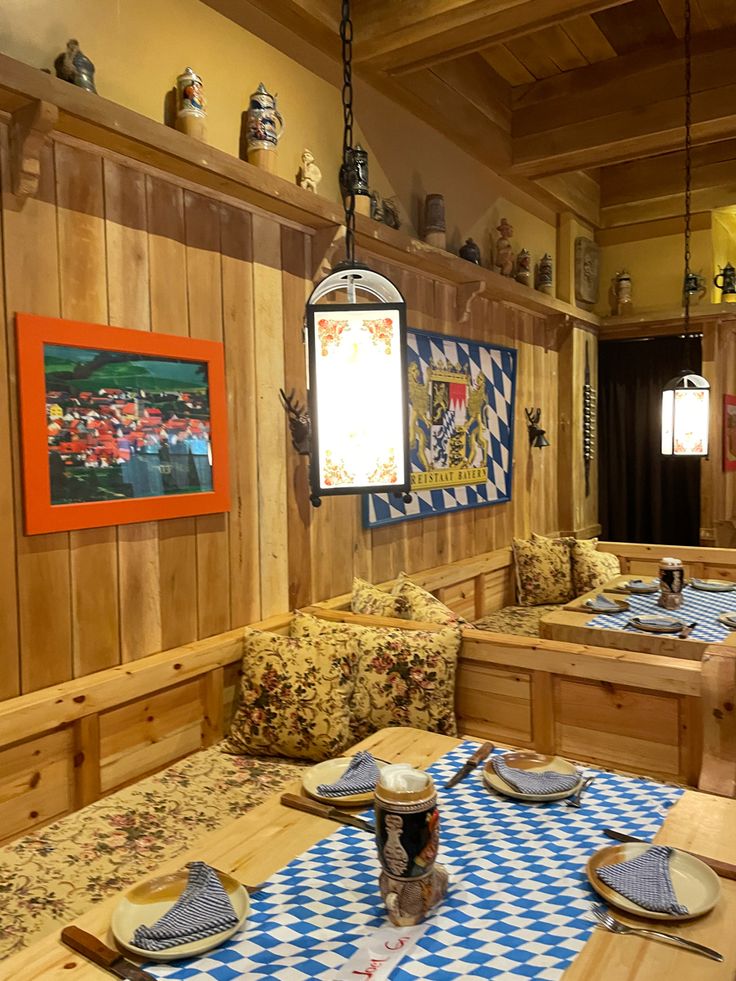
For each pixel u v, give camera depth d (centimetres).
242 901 112
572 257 528
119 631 228
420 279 376
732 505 547
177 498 243
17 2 201
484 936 103
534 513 504
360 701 246
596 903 110
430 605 281
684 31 375
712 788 202
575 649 228
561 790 147
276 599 289
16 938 152
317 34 299
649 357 570
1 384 195
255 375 277
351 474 154
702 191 525
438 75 370
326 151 316
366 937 103
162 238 238
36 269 203
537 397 506
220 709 254
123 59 230
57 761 205
